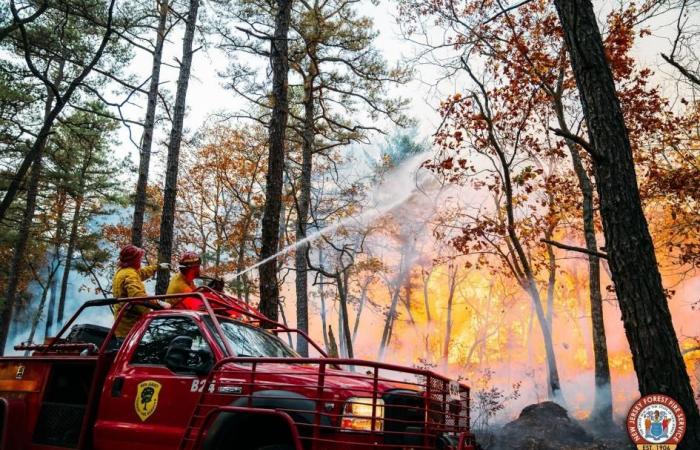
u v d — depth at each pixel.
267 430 4.98
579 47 7.18
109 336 6.30
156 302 6.62
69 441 6.05
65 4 13.67
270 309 10.89
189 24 19.19
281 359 4.82
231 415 4.86
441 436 5.09
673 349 6.21
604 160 6.86
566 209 17.75
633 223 6.60
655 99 15.89
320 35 17.98
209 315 5.92
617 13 15.47
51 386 6.54
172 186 17.77
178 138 18.23
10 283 27.67
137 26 20.23
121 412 5.71
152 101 21.22
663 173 16.58
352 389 4.73
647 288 6.39
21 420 6.46
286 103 12.22
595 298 15.55
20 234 28.95
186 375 5.48
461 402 5.73
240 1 19.75
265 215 11.41
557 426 11.98
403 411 4.97
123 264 7.33
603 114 6.96
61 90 26.69
